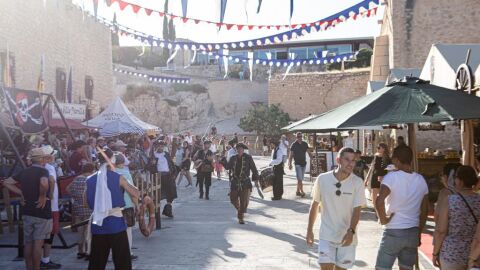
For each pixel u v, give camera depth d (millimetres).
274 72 55969
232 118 57000
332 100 47594
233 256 8219
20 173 7012
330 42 53812
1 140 11438
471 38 20812
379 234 9867
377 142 21578
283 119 46500
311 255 8273
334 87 47594
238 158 11289
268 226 10922
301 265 7641
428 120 5270
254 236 9836
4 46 19297
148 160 13047
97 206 5855
